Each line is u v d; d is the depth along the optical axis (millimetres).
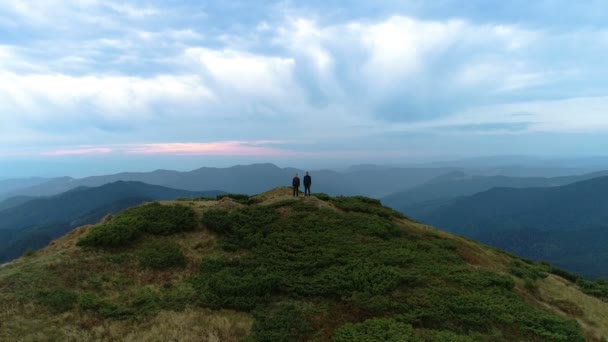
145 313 15531
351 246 22906
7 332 12891
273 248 22516
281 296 17844
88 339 13406
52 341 12984
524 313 17250
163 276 19156
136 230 22203
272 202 30484
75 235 23797
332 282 18234
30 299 14961
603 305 24000
